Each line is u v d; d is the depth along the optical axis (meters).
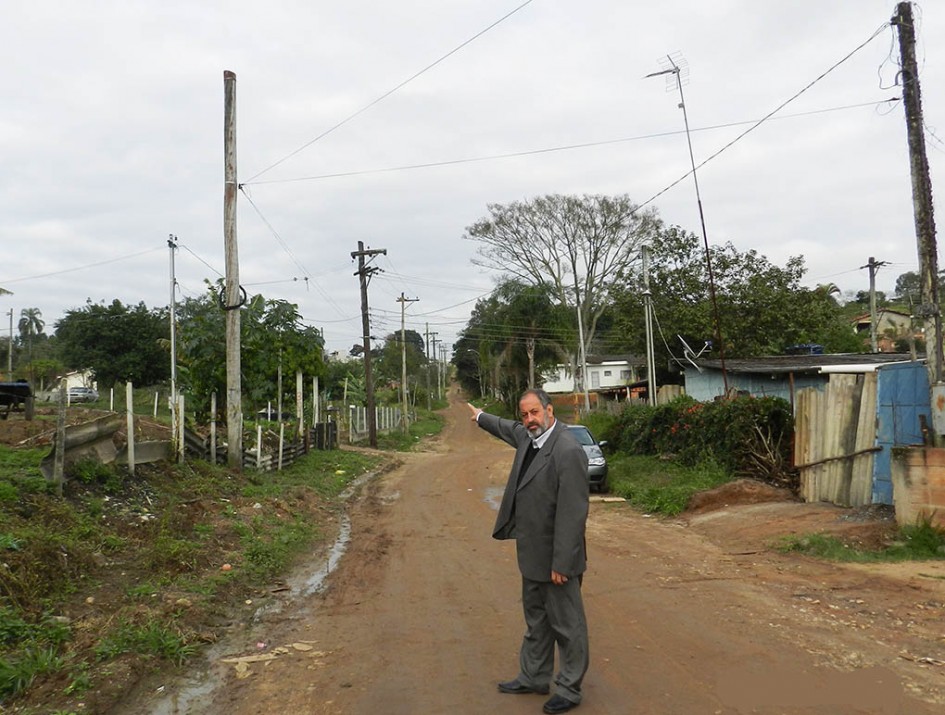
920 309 9.71
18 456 10.44
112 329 47.28
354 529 12.39
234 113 15.54
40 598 6.37
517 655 5.74
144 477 11.43
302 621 6.92
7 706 4.75
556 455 4.64
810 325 33.38
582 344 36.78
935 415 9.24
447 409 87.12
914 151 9.79
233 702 5.00
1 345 56.97
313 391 25.83
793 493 12.88
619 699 4.73
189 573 7.98
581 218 42.53
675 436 17.48
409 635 6.35
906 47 9.84
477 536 11.37
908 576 7.74
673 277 34.25
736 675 5.11
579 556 4.55
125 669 5.34
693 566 8.71
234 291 15.34
